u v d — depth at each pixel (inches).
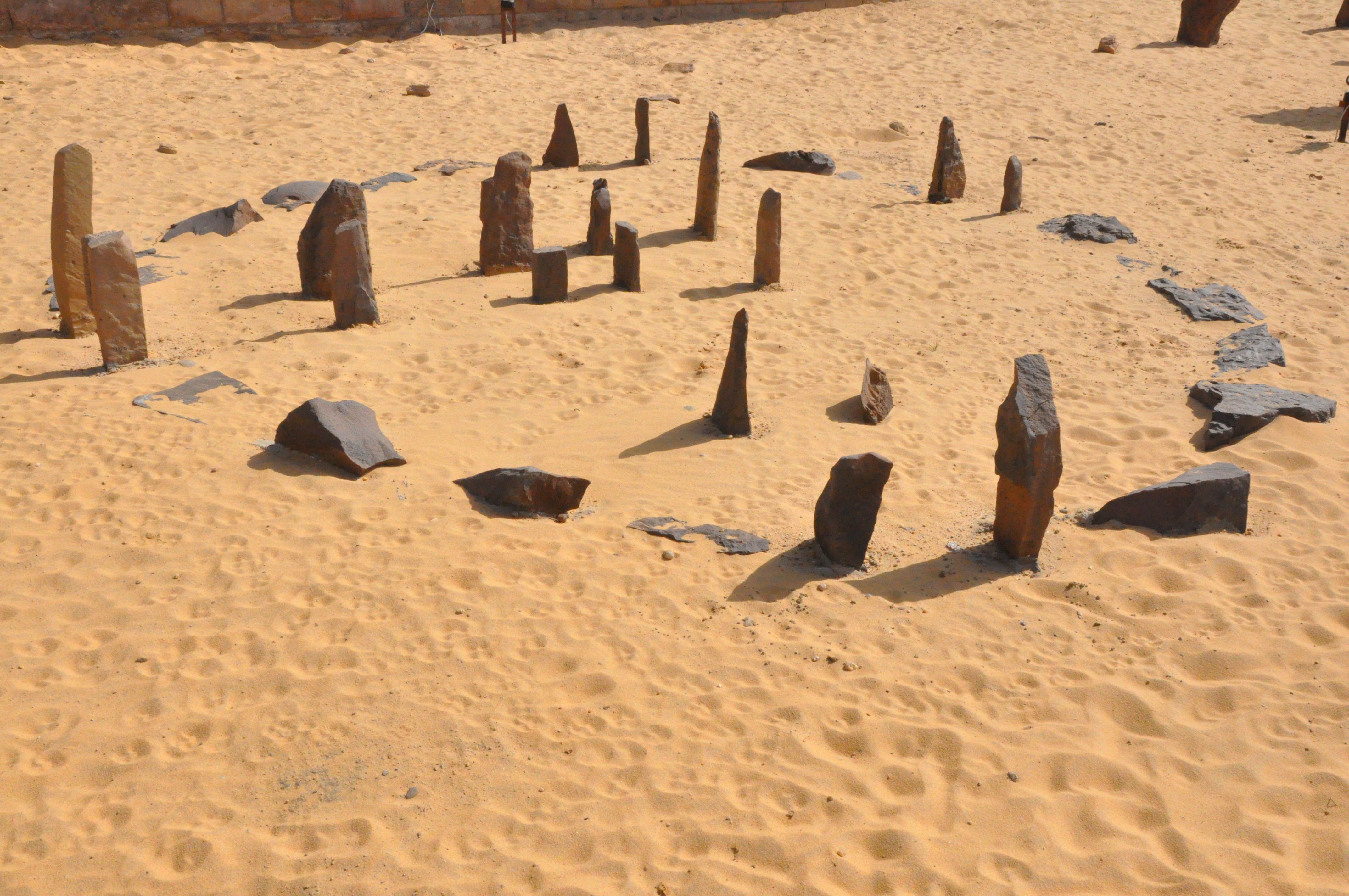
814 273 451.5
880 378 341.7
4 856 181.0
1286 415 325.7
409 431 322.0
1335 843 180.4
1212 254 466.9
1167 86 694.5
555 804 192.1
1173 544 269.7
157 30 728.3
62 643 231.6
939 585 254.1
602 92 684.1
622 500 289.6
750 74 727.7
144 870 178.4
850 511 257.4
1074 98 674.8
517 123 626.8
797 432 328.2
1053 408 255.3
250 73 698.8
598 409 339.9
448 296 419.5
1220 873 175.9
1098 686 219.3
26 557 258.2
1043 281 445.1
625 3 834.8
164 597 246.2
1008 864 178.9
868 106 666.8
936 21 839.7
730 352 319.6
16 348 368.8
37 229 471.2
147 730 208.7
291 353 367.2
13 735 207.0
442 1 788.6
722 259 460.8
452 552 263.4
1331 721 208.2
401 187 530.9
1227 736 205.5
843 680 222.4
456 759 202.2
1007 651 231.6
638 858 180.9
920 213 514.3
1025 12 855.1
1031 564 262.8
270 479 290.8
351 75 697.0
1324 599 245.3
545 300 415.2
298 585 250.5
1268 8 868.6
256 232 477.4
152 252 452.1
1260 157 578.6
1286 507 285.1
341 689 219.5
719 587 253.0
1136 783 195.3
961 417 341.7
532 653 230.7
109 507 277.9
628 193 528.7
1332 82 698.8
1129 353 385.7
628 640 234.7
